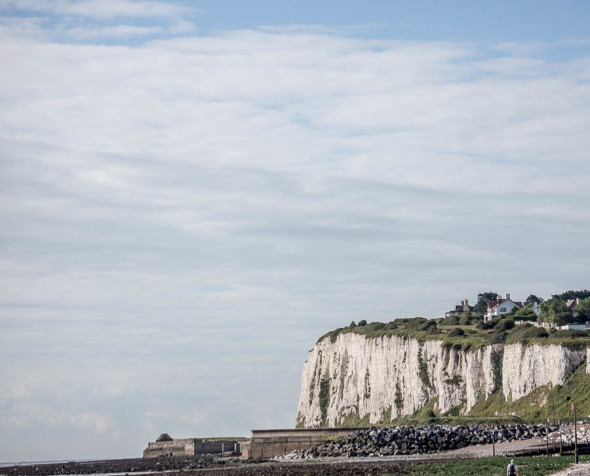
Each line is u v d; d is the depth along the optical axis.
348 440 139.50
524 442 120.94
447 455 114.19
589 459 93.38
